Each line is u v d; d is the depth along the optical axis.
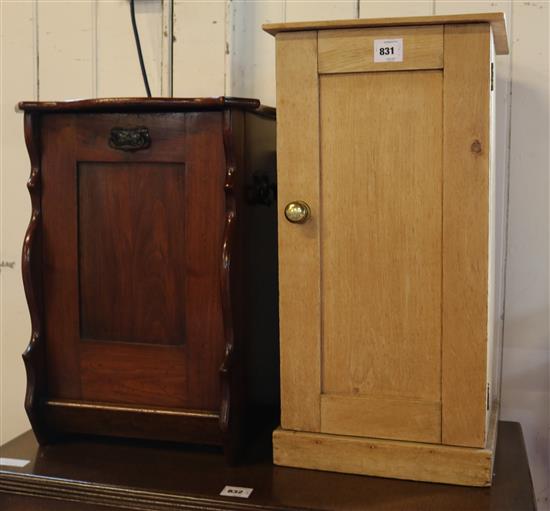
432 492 1.11
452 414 1.13
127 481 1.14
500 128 1.44
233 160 1.17
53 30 1.60
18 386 1.67
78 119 1.23
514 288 1.46
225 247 1.17
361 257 1.15
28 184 1.25
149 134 1.20
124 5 1.57
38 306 1.27
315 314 1.17
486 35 1.06
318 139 1.14
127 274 1.24
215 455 1.25
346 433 1.18
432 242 1.12
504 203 1.45
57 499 1.15
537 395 1.47
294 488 1.12
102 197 1.24
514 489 1.12
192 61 1.55
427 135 1.10
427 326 1.13
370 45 1.10
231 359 1.19
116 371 1.26
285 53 1.14
